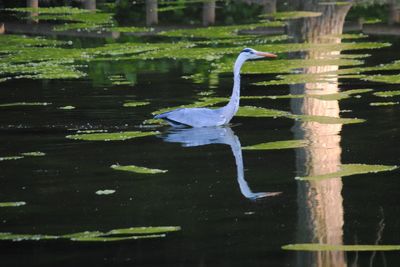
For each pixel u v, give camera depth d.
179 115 15.89
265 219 10.98
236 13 32.47
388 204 11.37
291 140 14.62
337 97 17.80
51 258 9.86
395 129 15.14
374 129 15.18
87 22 30.56
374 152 13.76
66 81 20.39
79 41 27.05
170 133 15.39
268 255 9.85
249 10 33.00
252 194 11.91
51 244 10.28
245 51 15.88
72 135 15.33
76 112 17.09
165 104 17.62
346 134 14.93
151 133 15.34
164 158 13.74
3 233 10.65
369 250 9.94
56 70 21.83
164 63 22.69
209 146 14.41
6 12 33.47
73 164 13.52
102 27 29.42
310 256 9.78
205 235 10.46
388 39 25.98
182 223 10.88
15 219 11.14
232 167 13.16
